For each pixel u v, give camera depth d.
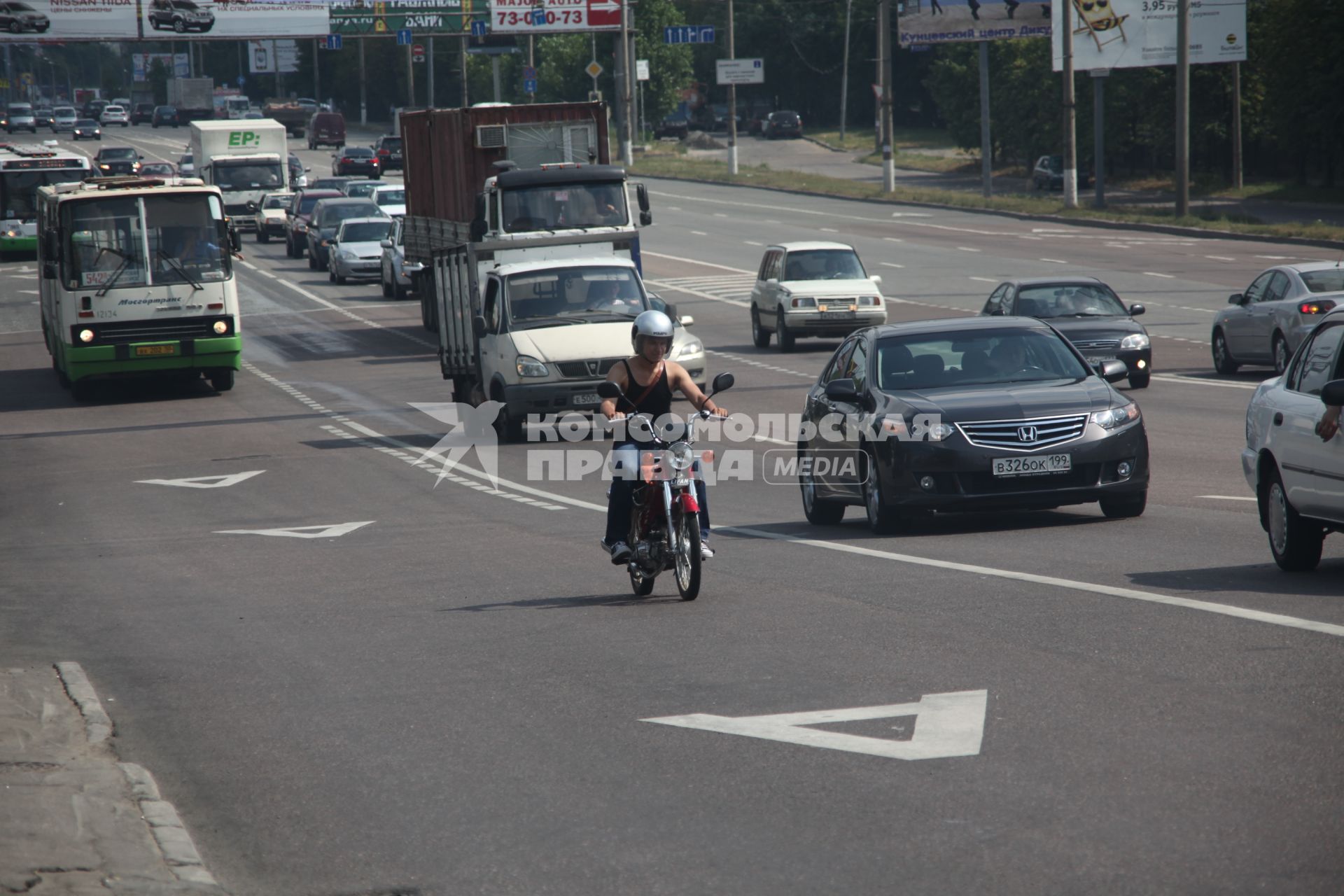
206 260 69.00
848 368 35.50
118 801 15.43
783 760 16.03
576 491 42.97
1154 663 19.23
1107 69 151.12
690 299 105.62
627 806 14.81
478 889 12.88
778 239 139.75
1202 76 171.12
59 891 12.70
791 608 24.30
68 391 74.06
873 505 32.53
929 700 18.03
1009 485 31.22
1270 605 22.55
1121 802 14.16
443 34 192.75
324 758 17.08
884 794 14.74
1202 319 83.62
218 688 20.95
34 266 132.75
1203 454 44.28
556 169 64.50
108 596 29.30
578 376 52.81
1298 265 62.50
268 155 170.38
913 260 119.12
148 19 178.62
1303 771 14.81
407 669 21.44
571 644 22.44
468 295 59.47
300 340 91.94
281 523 39.03
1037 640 20.83
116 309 67.94
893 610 23.55
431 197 83.69
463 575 30.02
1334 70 145.50
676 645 21.88
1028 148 198.38
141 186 69.75
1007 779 14.99
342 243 123.44
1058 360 33.97
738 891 12.54
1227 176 180.00
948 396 32.19
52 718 19.19
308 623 25.50
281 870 13.57
